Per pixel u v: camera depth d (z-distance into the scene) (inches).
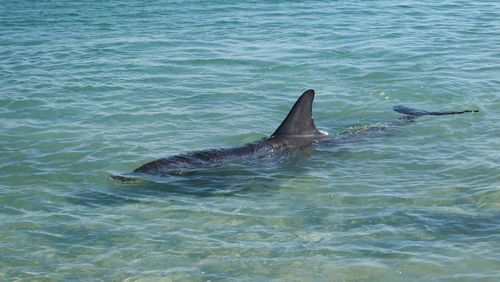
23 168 397.7
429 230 310.3
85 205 346.3
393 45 736.3
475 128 464.8
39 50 734.5
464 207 335.3
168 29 848.9
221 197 357.1
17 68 652.1
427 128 468.8
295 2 1071.6
